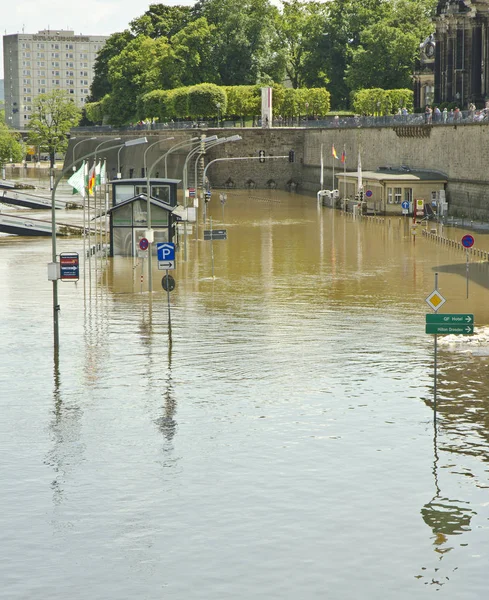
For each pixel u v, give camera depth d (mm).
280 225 146250
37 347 64000
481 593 31547
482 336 66812
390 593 31531
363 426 47125
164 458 42875
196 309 77250
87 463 42375
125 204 109750
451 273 95812
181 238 127812
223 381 55312
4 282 91688
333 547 34469
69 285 90062
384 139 189000
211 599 31266
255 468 41594
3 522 36594
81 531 35812
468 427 46938
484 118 147125
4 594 31625
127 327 70250
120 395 52688
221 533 35562
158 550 34344
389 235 131375
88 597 31422
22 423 47969
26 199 183625
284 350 62719
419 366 58531
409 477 40531
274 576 32594
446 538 35094
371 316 74062
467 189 151875
